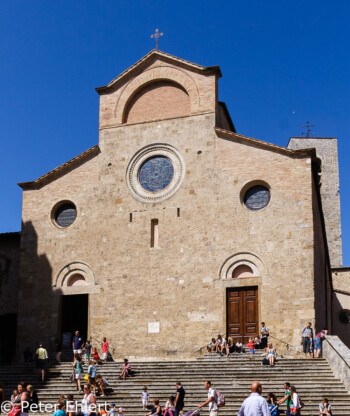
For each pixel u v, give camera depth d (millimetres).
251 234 37812
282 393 28188
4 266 44562
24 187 43688
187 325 37781
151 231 40156
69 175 42969
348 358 28578
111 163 42250
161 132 41625
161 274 39094
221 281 37750
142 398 28719
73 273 41094
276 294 36406
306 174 37500
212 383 30016
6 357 43094
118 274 40000
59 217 42812
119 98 43344
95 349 36812
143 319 38750
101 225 41250
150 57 43188
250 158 39000
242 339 36688
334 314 51156
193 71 41906
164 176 40906
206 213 39094
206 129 40531
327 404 24719
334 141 67625
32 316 41062
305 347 33688
